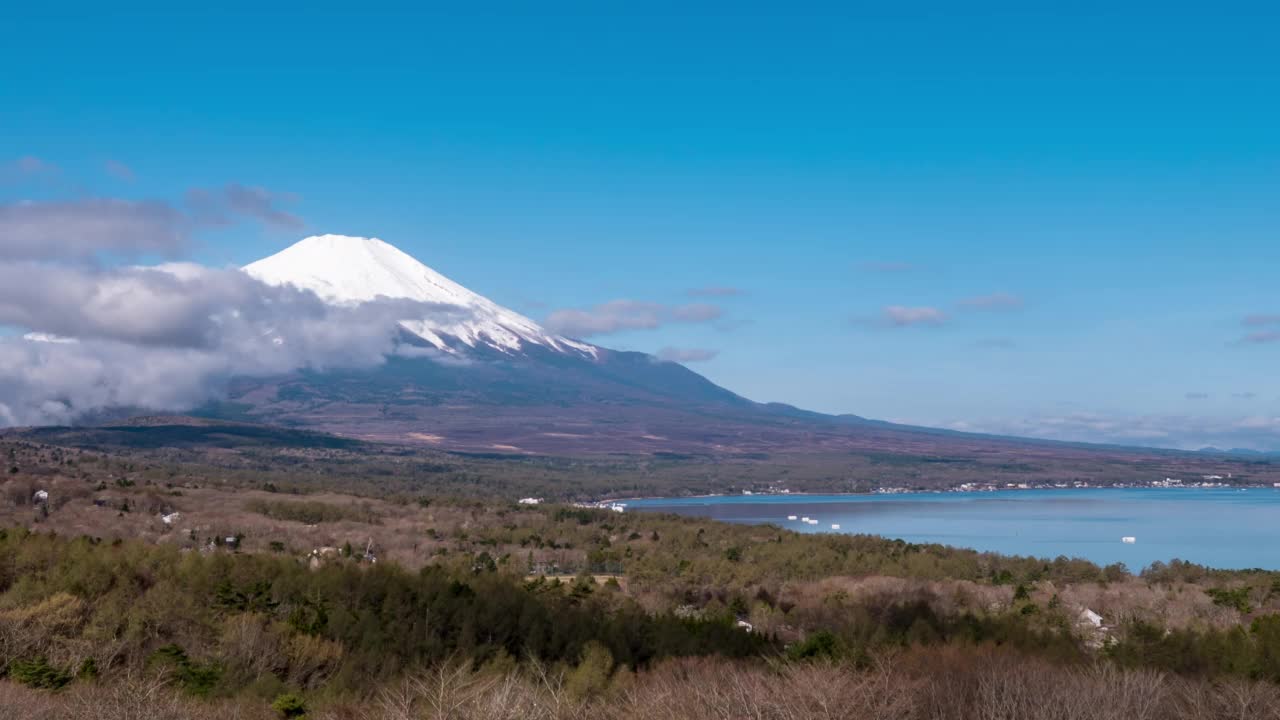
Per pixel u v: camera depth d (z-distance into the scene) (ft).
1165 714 53.93
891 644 95.35
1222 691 57.98
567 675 80.07
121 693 61.11
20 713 59.21
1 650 90.43
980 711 48.39
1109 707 50.06
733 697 46.42
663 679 63.16
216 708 78.84
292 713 82.33
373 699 80.64
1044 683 52.06
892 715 45.01
